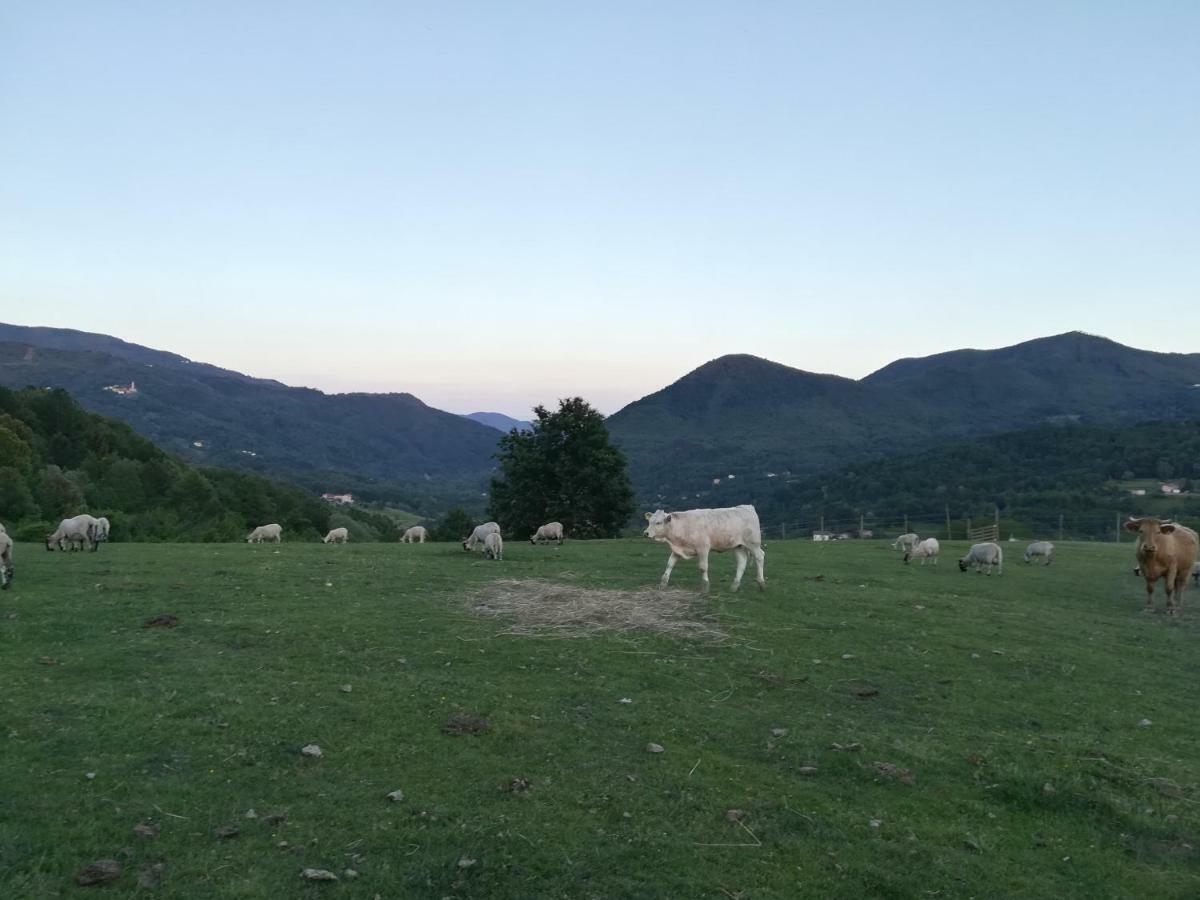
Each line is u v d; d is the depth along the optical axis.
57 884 5.60
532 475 57.06
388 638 12.62
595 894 6.00
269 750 7.98
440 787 7.45
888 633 15.00
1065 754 9.32
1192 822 7.94
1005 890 6.57
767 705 10.46
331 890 5.80
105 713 8.61
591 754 8.45
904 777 8.44
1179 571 20.44
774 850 6.83
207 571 19.20
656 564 24.03
